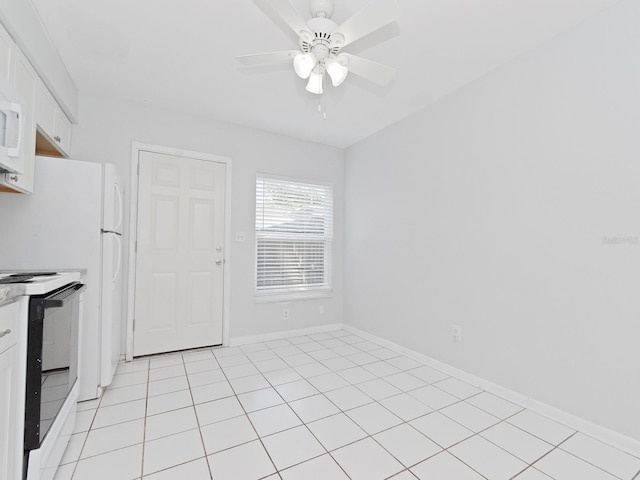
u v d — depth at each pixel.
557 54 2.05
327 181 4.12
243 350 3.28
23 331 1.22
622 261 1.75
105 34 2.06
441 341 2.80
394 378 2.62
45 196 2.05
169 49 2.23
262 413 2.04
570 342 1.95
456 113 2.74
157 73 2.53
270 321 3.68
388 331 3.42
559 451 1.70
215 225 3.38
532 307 2.15
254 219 3.60
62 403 1.53
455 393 2.36
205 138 3.34
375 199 3.69
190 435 1.80
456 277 2.69
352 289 4.03
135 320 2.97
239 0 1.78
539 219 2.13
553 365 2.03
